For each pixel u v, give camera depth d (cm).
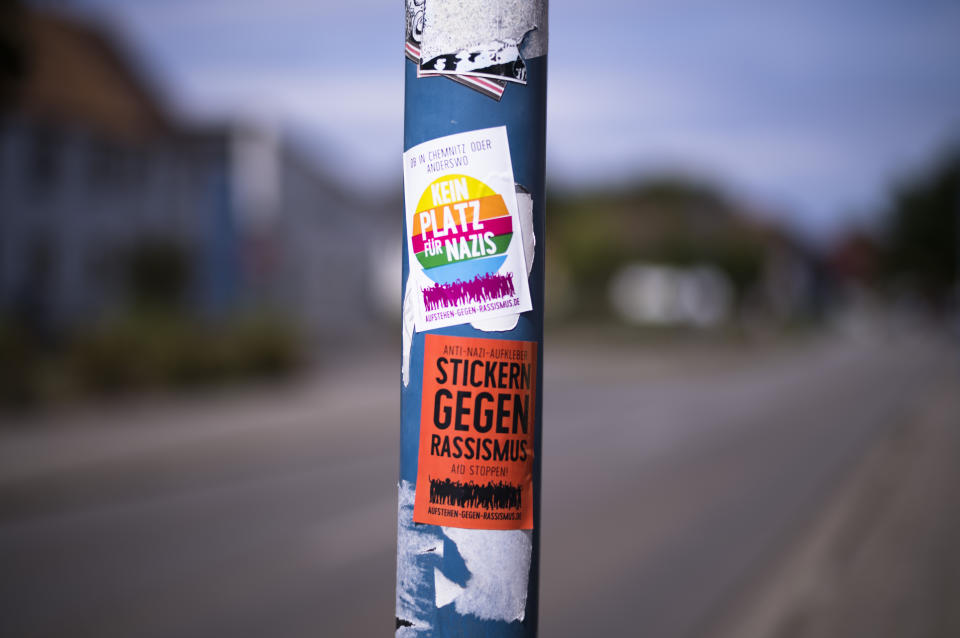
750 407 1958
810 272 10119
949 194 8300
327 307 4356
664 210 7312
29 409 1523
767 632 525
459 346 168
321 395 1967
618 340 4775
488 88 168
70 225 3156
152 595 620
